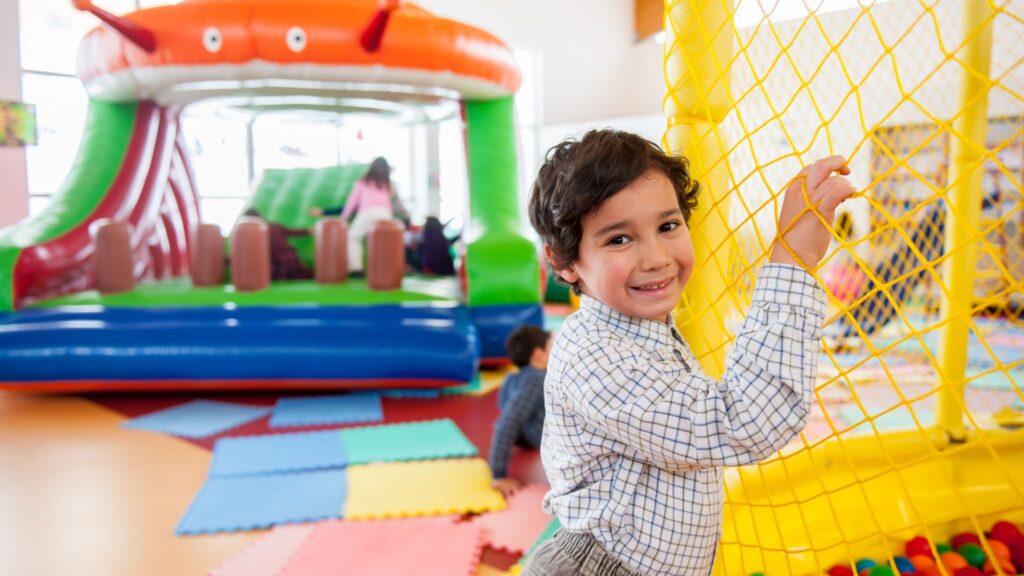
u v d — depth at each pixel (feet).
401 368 14.14
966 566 6.70
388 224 16.29
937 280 4.02
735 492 6.53
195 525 8.63
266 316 14.97
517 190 17.20
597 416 3.55
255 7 14.32
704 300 4.70
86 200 16.78
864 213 16.08
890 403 13.25
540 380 9.70
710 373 4.71
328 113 20.45
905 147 14.10
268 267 16.52
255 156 21.74
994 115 12.71
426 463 10.61
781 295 3.32
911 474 7.65
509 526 8.53
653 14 38.73
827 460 7.38
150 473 10.47
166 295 15.61
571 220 3.60
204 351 14.02
